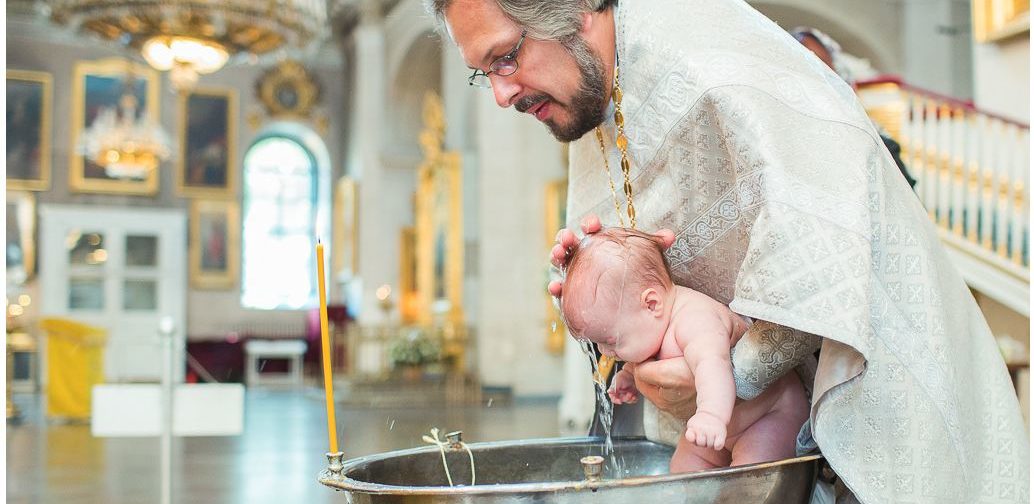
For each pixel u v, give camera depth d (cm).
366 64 2138
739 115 153
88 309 2138
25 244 2100
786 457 163
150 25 1238
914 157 841
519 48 165
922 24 1384
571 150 202
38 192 2127
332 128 2339
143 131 1870
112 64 2175
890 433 150
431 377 1593
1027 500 162
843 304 140
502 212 1574
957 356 160
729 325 160
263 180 2334
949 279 165
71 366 1301
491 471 175
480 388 1542
